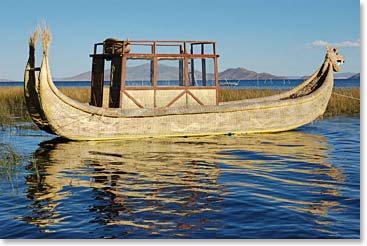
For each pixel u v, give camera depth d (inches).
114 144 625.9
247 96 1186.0
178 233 293.9
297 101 763.4
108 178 436.1
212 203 356.2
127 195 378.6
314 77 847.7
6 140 671.1
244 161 521.0
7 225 310.5
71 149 589.6
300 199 367.9
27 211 339.3
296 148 609.0
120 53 663.8
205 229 300.8
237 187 404.8
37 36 623.8
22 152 569.0
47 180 430.0
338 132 770.2
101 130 636.7
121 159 526.9
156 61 679.1
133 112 646.5
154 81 679.1
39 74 571.5
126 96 664.4
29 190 395.5
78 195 379.6
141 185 410.3
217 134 709.9
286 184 416.2
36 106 630.5
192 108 681.6
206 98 712.4
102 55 698.2
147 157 538.0
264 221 315.9
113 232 296.0
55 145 621.0
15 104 1144.8
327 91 803.4
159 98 683.4
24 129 797.2
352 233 293.9
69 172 462.0
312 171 470.6
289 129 768.3
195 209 341.4
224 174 454.6
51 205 353.4
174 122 676.7
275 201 362.3
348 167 489.7
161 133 673.0
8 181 427.2
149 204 353.7
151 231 297.4
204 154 560.7
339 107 1119.6
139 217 324.2
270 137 707.4
